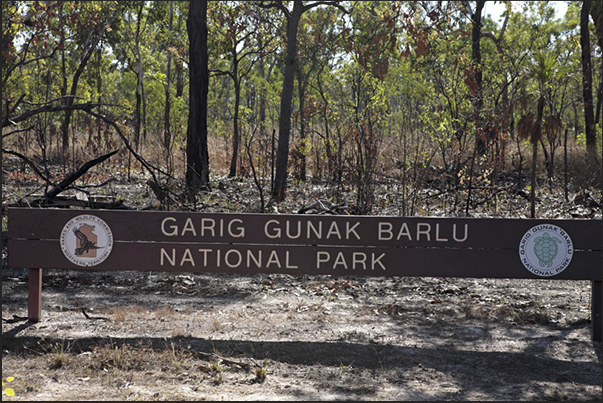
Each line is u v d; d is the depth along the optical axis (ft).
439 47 63.57
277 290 24.86
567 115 114.32
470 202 47.55
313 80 103.60
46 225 18.71
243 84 165.78
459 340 18.29
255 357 16.43
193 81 56.18
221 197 49.98
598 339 18.25
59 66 112.68
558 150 75.25
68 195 44.29
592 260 18.07
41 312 20.44
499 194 50.98
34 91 102.06
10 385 13.97
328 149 55.31
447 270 18.48
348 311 21.77
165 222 18.67
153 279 26.32
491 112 54.24
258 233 18.62
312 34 84.38
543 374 15.60
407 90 69.56
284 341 17.75
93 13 58.13
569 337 18.65
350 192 49.96
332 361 16.33
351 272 18.61
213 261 18.70
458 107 57.36
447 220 18.42
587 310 22.08
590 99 75.97
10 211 18.66
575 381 15.12
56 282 25.25
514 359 16.56
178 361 15.88
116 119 59.62
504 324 20.22
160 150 67.05
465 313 21.76
